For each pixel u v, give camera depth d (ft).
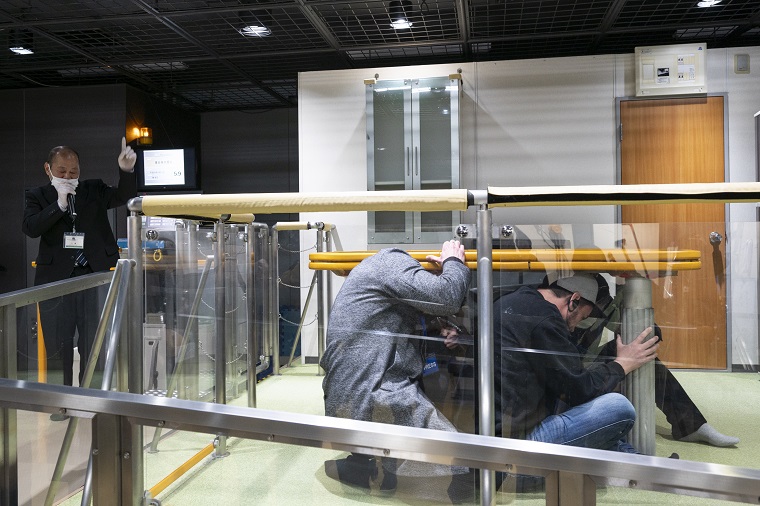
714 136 15.85
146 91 24.49
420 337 5.58
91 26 17.35
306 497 4.66
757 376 5.18
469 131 16.53
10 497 5.63
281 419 4.50
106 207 13.14
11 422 5.60
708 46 19.71
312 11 16.10
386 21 16.94
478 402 5.45
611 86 16.14
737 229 5.21
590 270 5.36
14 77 22.74
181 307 6.79
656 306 5.32
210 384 6.55
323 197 5.70
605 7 16.12
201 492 4.91
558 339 5.38
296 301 6.36
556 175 16.31
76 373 6.62
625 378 5.35
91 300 6.54
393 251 5.99
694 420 5.26
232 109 27.78
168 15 16.42
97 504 5.00
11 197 23.47
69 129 23.32
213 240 6.77
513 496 4.26
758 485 3.55
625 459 3.81
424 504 4.38
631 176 16.12
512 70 16.37
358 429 4.31
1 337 7.02
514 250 5.42
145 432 5.02
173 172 23.30
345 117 16.20
